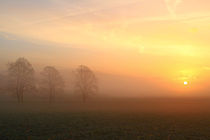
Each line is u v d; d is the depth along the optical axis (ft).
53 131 60.13
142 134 56.59
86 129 64.03
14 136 53.21
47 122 76.59
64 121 79.66
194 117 93.81
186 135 55.72
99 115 100.01
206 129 64.75
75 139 50.47
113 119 86.69
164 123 76.54
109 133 58.13
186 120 84.28
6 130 60.64
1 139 50.01
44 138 51.26
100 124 73.72
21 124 71.15
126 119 86.89
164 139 50.60
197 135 56.08
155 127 67.87
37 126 67.97
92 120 83.25
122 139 50.31
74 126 69.05
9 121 77.41
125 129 64.28
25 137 52.26
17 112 108.99
